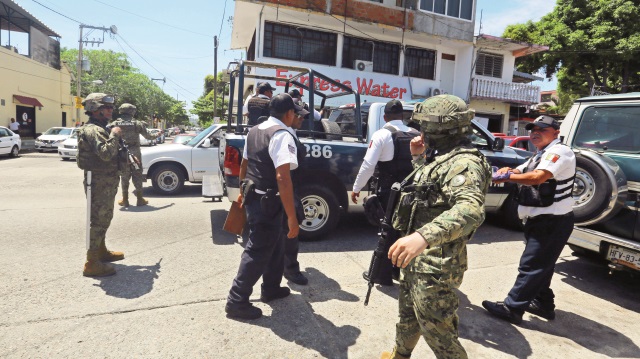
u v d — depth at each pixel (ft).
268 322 9.15
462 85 58.85
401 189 6.40
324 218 15.10
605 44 58.29
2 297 9.84
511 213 18.12
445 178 5.54
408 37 53.93
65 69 97.25
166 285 10.91
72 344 7.95
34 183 28.78
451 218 4.95
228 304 9.16
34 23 85.71
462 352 5.89
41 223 16.97
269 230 9.03
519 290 9.59
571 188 9.32
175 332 8.55
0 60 70.08
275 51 48.55
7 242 14.24
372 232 17.10
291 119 9.37
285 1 45.37
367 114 17.33
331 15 47.60
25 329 8.42
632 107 11.84
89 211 11.07
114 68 140.36
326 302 10.31
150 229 16.76
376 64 54.39
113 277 11.37
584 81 69.97
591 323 9.96
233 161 13.91
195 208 21.43
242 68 14.16
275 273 10.06
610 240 10.99
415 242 4.83
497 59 61.67
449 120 5.68
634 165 11.09
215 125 26.89
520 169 10.18
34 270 11.66
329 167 14.67
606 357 8.44
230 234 16.26
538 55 67.46
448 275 5.75
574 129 13.29
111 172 11.34
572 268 14.07
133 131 21.03
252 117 14.55
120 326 8.70
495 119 63.52
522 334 9.23
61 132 61.98
